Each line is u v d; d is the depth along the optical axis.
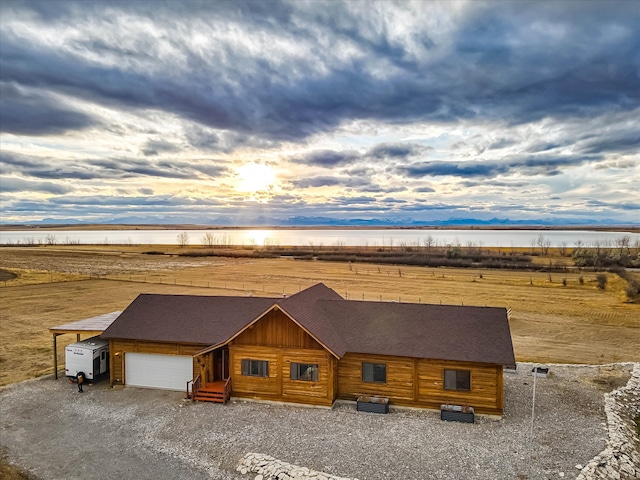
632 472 16.66
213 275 80.12
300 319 22.64
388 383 22.72
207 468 17.05
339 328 24.53
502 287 64.94
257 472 16.56
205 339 24.52
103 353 27.30
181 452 18.28
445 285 67.00
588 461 17.16
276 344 23.11
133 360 25.88
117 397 24.33
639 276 69.75
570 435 19.47
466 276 77.56
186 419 21.39
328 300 27.05
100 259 114.06
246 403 23.33
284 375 23.06
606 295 58.19
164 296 28.58
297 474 16.16
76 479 16.45
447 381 21.94
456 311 24.38
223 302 27.59
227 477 16.42
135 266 96.56
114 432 20.17
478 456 17.64
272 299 27.62
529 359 32.03
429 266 95.81
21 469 17.14
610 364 30.14
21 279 71.69
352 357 23.14
